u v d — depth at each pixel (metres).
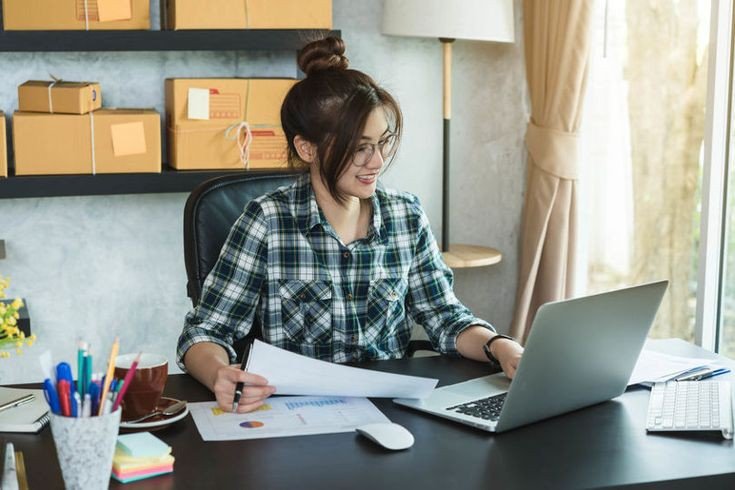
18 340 1.51
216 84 3.08
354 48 3.46
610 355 1.59
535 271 3.44
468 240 3.66
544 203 3.39
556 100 3.32
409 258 1.99
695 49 3.18
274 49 3.11
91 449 1.18
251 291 1.89
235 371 1.58
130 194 3.24
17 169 2.94
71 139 2.96
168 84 3.16
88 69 3.24
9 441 1.43
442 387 1.71
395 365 1.86
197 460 1.36
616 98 3.35
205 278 1.99
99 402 1.19
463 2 3.09
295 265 1.90
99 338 3.38
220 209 2.03
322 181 1.86
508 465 1.36
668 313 3.34
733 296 3.13
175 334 3.46
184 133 3.08
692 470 1.35
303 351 1.92
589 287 3.51
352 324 1.92
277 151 3.16
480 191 3.64
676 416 1.55
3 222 3.23
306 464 1.35
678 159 3.25
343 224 1.91
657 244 3.33
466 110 3.59
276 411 1.57
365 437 1.46
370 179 1.78
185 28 3.02
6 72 3.17
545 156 3.36
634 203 3.37
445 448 1.42
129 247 3.37
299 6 3.11
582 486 1.29
